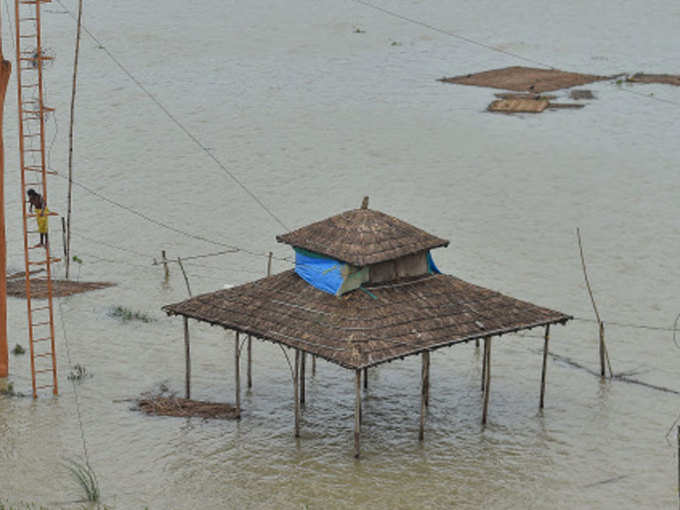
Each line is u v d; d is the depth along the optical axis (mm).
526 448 33062
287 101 83000
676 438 33750
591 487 30562
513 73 93562
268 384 38281
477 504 29328
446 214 58781
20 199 60312
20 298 46062
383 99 84375
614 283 48812
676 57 100188
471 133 74875
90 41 99188
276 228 56594
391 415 35594
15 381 37469
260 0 123500
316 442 33219
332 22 113875
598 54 101688
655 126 76438
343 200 61000
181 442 33062
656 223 57344
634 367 40000
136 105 80062
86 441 32938
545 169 67125
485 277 49344
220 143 71750
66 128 73750
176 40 102438
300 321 32125
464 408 36219
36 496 29297
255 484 30297
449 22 116375
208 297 34906
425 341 31375
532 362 40562
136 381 38062
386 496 29672
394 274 33469
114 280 49094
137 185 63344
